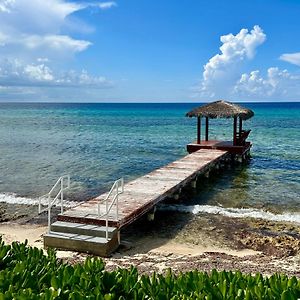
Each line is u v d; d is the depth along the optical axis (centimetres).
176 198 1521
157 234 1136
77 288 406
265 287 405
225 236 1125
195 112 2525
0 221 1255
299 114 9694
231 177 2028
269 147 3244
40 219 1280
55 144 3466
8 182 1852
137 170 2177
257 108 14000
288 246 1038
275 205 1484
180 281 423
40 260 503
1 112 12225
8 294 378
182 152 2909
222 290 402
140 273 807
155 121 7275
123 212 1077
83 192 1659
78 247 955
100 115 9869
